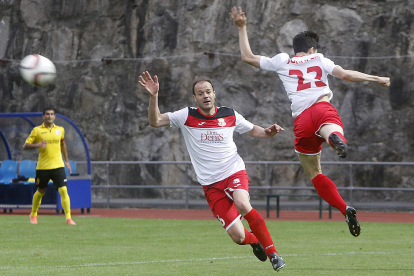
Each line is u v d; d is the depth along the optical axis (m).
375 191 57.50
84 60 70.44
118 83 68.38
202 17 66.38
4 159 53.94
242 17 21.45
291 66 21.17
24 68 31.12
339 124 20.22
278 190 60.84
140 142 65.88
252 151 62.31
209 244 29.05
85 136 68.31
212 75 64.88
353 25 62.00
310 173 21.92
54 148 38.91
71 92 69.94
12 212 52.28
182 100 65.56
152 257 24.17
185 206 58.00
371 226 39.56
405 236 33.00
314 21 63.03
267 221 43.06
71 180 49.62
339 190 58.81
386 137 59.47
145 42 68.19
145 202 59.41
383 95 60.22
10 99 72.88
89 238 31.62
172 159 64.06
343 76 20.38
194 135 19.91
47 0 73.50
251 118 62.81
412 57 59.91
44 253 25.45
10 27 74.62
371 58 61.00
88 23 71.12
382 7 61.78
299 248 27.27
